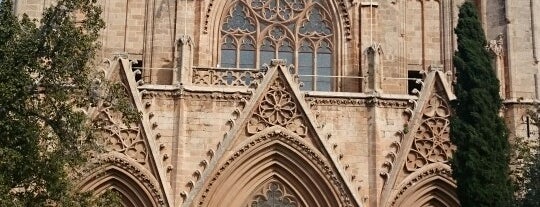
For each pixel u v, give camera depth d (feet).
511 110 136.26
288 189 129.80
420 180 130.00
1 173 86.94
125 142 127.13
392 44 144.77
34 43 92.68
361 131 130.52
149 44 141.08
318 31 149.18
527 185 105.60
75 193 95.50
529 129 133.80
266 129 128.67
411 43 149.79
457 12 149.07
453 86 127.95
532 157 110.22
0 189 84.74
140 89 129.08
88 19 97.76
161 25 141.18
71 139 94.94
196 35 143.43
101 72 115.75
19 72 91.40
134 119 100.17
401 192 128.67
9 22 94.02
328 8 149.38
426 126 132.05
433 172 130.41
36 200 92.17
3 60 91.71
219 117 129.18
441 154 131.13
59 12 95.04
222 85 134.92
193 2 142.61
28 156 90.12
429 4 150.82
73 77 96.17
